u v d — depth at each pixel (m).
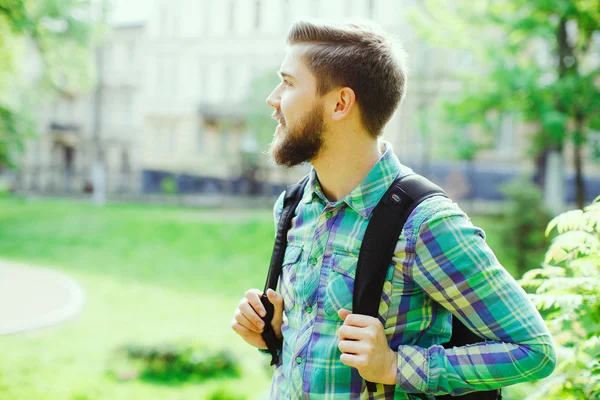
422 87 22.42
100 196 24.55
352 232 1.22
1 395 4.49
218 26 29.97
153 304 9.41
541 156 13.68
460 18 10.68
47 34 10.88
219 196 26.98
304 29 1.27
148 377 5.61
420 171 22.94
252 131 24.03
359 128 1.27
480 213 16.42
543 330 1.11
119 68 31.72
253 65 29.23
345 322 1.13
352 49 1.23
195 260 14.08
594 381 1.50
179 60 30.64
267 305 1.37
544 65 10.88
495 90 10.30
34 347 6.24
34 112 23.31
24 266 12.25
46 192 29.06
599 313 1.51
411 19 11.39
